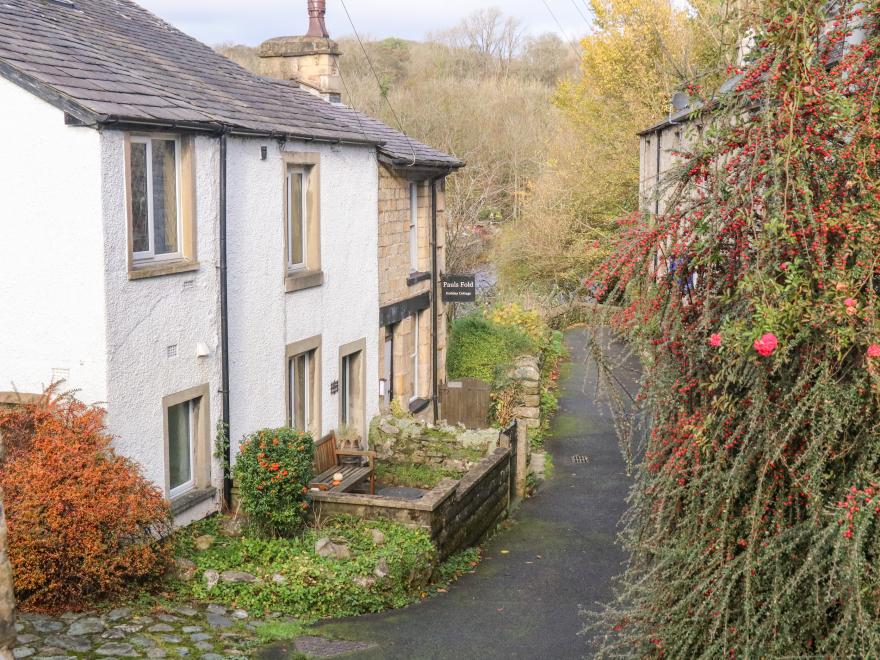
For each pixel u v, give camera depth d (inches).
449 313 935.7
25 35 369.1
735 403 181.2
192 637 307.0
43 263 343.3
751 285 164.9
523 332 879.7
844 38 189.2
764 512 177.8
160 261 382.6
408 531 402.3
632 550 221.0
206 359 406.6
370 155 585.3
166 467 380.8
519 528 499.5
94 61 386.6
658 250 188.1
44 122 335.6
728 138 185.5
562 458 650.8
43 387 348.5
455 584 404.5
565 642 335.9
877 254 166.9
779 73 176.9
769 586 179.5
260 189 454.3
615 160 1196.5
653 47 1107.3
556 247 1204.5
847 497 158.7
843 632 159.8
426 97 1501.0
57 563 307.4
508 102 1583.4
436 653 320.8
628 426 199.3
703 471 185.5
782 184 173.9
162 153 383.2
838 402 166.7
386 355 650.8
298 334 501.0
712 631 177.9
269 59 652.1
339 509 417.4
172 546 349.4
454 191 1205.1
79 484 314.0
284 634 322.7
